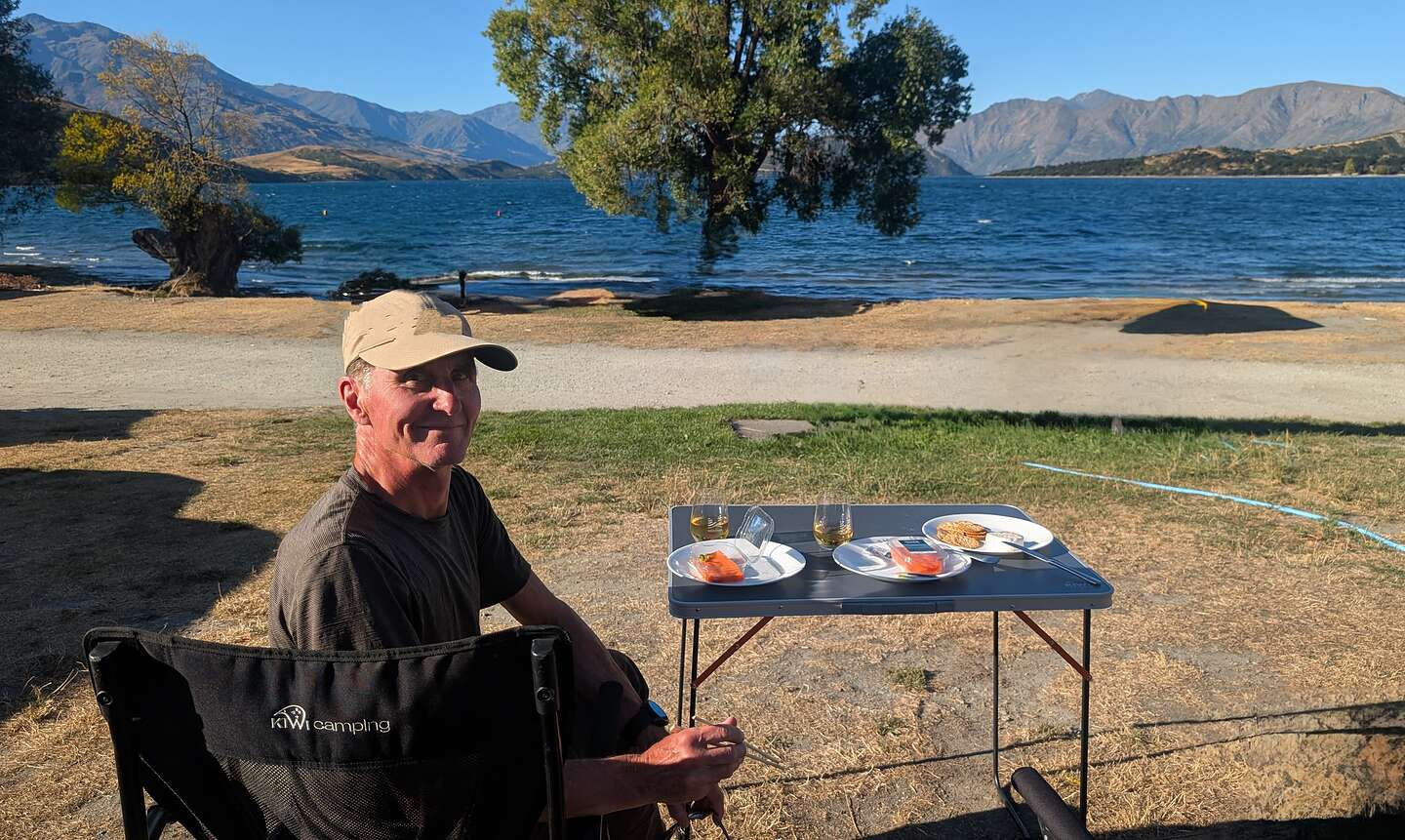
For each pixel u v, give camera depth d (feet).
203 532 20.01
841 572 8.73
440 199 487.61
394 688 4.70
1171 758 11.05
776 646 14.34
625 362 55.16
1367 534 19.76
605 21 89.40
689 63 83.97
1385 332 61.31
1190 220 272.31
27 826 9.83
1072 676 13.29
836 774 10.94
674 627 15.02
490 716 4.76
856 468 25.90
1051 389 45.83
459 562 6.78
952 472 25.43
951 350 59.06
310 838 5.00
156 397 43.32
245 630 14.70
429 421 6.24
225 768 4.97
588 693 8.04
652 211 98.68
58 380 47.85
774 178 98.78
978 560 8.99
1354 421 36.58
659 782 5.91
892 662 13.78
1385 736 9.29
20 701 12.49
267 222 102.68
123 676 4.89
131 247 170.50
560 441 30.35
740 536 9.19
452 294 96.73
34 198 131.75
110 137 96.94
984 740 11.66
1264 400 42.01
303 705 4.77
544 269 132.87
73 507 21.93
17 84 118.83
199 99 98.73
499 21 95.09
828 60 87.86
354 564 5.70
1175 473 25.55
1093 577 8.57
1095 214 311.68
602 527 20.47
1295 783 9.58
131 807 4.99
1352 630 14.78
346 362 6.36
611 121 86.17
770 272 130.52
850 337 65.10
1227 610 15.67
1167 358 54.49
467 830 4.92
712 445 29.81
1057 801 7.19
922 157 94.94
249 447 29.60
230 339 62.39
